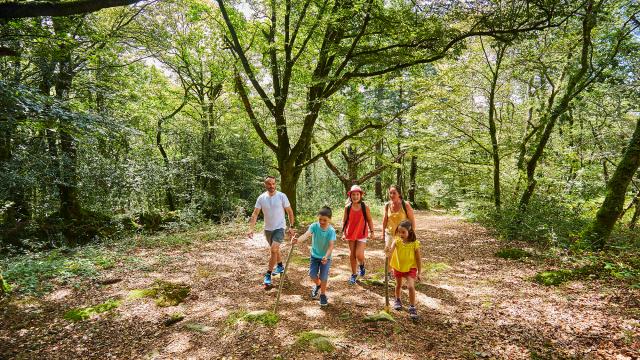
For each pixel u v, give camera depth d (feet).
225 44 39.68
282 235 19.29
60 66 32.71
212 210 53.88
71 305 16.62
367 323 13.97
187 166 52.06
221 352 12.35
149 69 53.21
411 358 11.45
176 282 19.66
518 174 43.21
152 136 56.03
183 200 52.44
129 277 20.66
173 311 16.01
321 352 11.76
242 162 61.62
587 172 39.63
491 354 11.70
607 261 20.99
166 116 56.18
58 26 28.58
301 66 40.14
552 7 25.40
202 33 44.09
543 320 14.07
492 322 14.20
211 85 57.06
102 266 22.57
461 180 66.18
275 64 39.06
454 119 47.85
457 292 18.01
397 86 46.47
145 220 40.34
